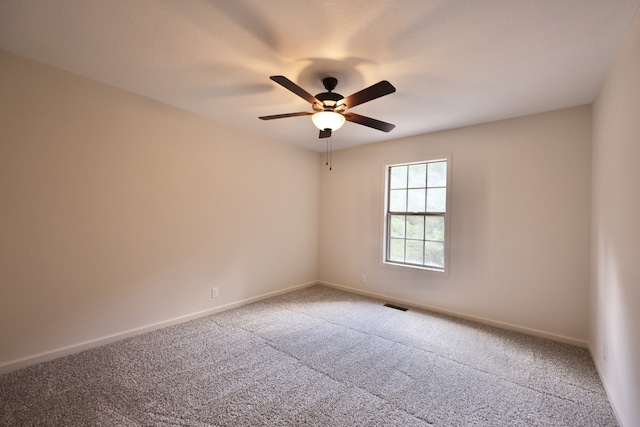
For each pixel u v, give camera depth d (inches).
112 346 99.8
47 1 59.7
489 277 127.0
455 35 68.6
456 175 136.8
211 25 67.1
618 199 71.8
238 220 144.0
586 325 106.1
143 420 66.0
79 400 72.0
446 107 111.7
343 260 179.9
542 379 85.3
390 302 156.1
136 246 107.9
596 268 95.6
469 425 66.6
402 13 61.6
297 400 74.4
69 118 91.5
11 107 81.4
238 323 123.7
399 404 73.5
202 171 128.2
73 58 83.0
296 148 176.1
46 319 88.4
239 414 68.7
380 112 117.6
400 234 159.2
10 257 82.0
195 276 126.9
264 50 76.7
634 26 61.0
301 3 59.5
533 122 117.6
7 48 78.5
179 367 88.4
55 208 89.5
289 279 173.3
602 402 75.4
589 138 106.3
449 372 88.6
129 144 105.1
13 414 66.6
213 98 109.6
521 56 76.8
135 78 94.6
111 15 64.2
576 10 59.6
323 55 78.2
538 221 116.1
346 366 91.2
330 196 187.3
